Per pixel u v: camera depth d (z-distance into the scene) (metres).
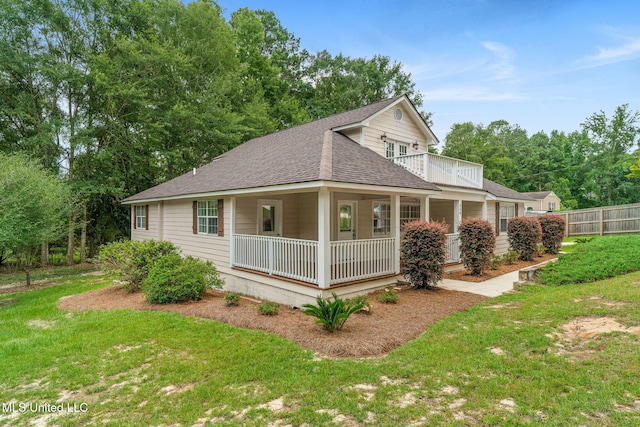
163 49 17.77
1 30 14.88
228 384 3.96
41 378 4.40
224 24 22.78
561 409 3.04
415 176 9.59
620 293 5.90
